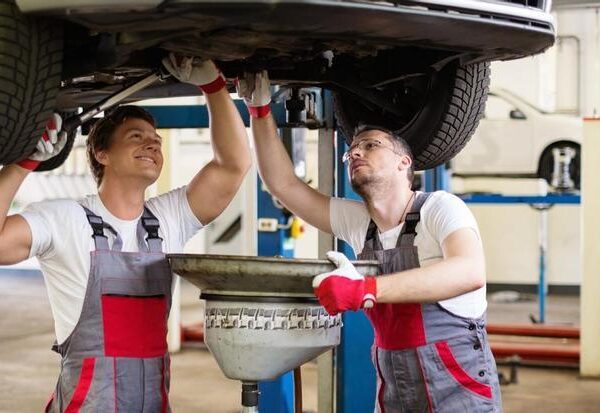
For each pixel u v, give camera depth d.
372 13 2.08
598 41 10.32
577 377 6.25
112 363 2.43
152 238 2.55
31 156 2.37
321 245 3.82
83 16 2.07
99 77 2.93
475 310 2.57
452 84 2.99
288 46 2.39
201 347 7.19
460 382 2.53
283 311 2.35
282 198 2.86
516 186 9.58
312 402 5.36
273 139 2.82
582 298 6.21
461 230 2.45
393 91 3.23
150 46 2.31
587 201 6.15
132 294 2.47
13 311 8.75
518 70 10.47
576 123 9.49
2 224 2.34
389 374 2.60
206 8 1.99
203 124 3.98
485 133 9.62
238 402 5.46
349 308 2.21
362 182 2.58
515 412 5.29
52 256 2.46
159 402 2.50
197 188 2.69
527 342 7.02
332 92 3.50
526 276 10.15
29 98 2.16
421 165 3.21
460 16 2.24
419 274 2.28
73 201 2.52
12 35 2.09
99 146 2.55
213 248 10.90
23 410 5.19
